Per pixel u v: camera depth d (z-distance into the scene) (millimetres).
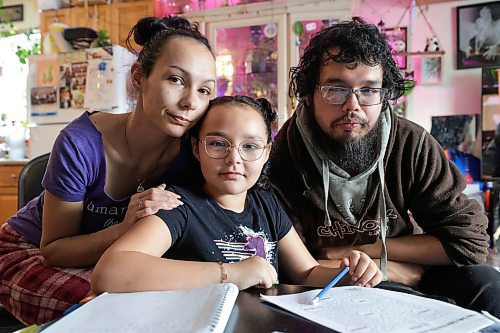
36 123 3266
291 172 1257
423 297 659
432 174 1197
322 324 523
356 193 1204
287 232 1068
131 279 677
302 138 1237
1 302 1084
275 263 1011
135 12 3547
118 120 1063
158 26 1047
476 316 553
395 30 3234
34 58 3254
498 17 3047
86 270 1025
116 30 3590
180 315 525
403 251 1201
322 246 1268
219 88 3340
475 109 3104
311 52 1169
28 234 1180
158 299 593
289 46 3096
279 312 575
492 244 2771
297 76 1242
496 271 1132
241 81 3311
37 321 978
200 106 942
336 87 1089
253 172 952
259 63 3260
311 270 1010
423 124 3201
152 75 928
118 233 904
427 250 1192
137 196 903
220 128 929
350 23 1162
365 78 1072
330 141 1168
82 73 3131
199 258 885
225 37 3314
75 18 3678
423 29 3209
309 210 1251
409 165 1198
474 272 1113
